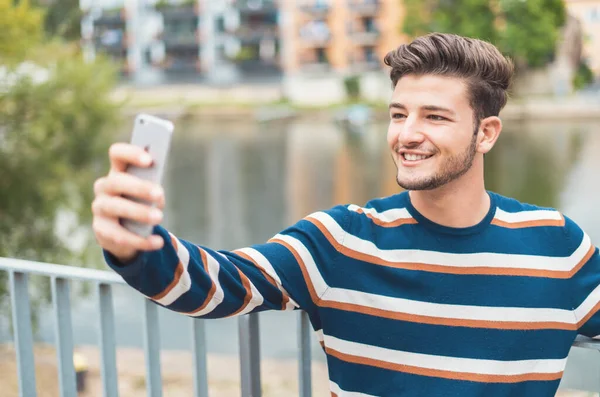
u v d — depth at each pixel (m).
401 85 1.10
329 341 1.18
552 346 1.16
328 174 27.81
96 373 5.97
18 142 12.92
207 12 59.19
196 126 50.75
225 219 19.97
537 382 1.15
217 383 5.67
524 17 46.09
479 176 1.14
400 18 55.53
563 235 1.17
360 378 1.16
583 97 50.25
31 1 20.28
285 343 8.37
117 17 59.31
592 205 18.86
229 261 1.06
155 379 1.47
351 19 56.78
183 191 24.86
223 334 8.63
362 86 57.12
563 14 47.91
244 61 58.91
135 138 0.75
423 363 1.13
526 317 1.13
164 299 0.92
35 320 8.83
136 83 60.34
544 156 29.23
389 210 1.19
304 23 57.78
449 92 1.07
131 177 0.73
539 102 49.41
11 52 13.01
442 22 47.25
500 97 1.11
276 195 23.56
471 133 1.09
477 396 1.11
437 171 1.08
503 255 1.14
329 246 1.16
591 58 50.84
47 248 12.64
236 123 52.66
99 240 0.79
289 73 58.78
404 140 1.08
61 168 13.07
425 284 1.13
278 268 1.12
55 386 5.60
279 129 47.94
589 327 1.19
